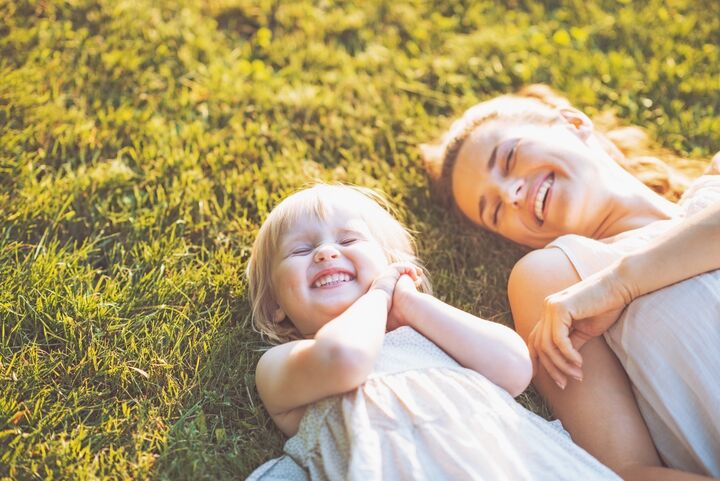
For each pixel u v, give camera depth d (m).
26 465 2.07
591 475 1.92
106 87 3.24
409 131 3.28
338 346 1.93
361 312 2.06
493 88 3.52
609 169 2.62
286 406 2.08
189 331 2.44
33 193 2.78
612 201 2.56
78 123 3.07
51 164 2.96
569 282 2.31
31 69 3.18
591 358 2.24
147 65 3.36
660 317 2.11
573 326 2.24
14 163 2.87
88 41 3.34
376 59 3.53
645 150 3.04
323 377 1.94
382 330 2.04
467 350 2.10
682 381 2.06
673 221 2.37
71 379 2.31
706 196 2.32
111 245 2.73
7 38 3.26
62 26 3.38
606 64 3.52
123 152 3.04
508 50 3.61
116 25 3.43
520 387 2.11
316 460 1.99
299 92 3.33
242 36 3.65
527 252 2.85
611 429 2.16
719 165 2.50
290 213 2.39
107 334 2.41
